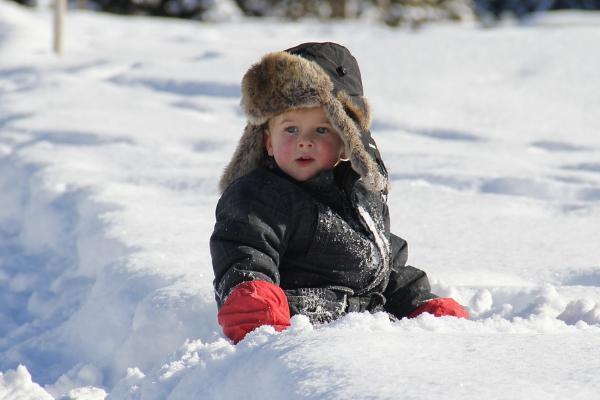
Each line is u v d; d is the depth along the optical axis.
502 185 15.66
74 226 13.44
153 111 21.97
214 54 31.36
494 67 28.17
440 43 32.03
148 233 11.80
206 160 17.34
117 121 20.50
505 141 20.12
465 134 20.61
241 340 7.14
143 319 8.91
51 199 14.22
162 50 34.47
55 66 29.89
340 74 8.54
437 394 5.13
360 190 8.62
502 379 5.37
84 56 32.59
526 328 7.20
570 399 5.04
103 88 25.23
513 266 10.97
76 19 46.44
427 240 12.08
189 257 10.75
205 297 8.94
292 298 8.20
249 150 8.76
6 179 16.06
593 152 19.34
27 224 14.20
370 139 8.82
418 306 8.91
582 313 8.34
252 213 8.12
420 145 19.48
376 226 8.64
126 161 16.98
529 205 14.36
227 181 8.92
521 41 32.53
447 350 5.98
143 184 15.12
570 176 16.48
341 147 8.50
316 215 8.29
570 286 9.94
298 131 8.35
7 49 33.22
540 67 28.06
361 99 8.69
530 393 5.12
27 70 29.39
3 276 12.44
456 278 10.37
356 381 5.38
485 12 110.56
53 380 9.04
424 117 22.11
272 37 42.31
